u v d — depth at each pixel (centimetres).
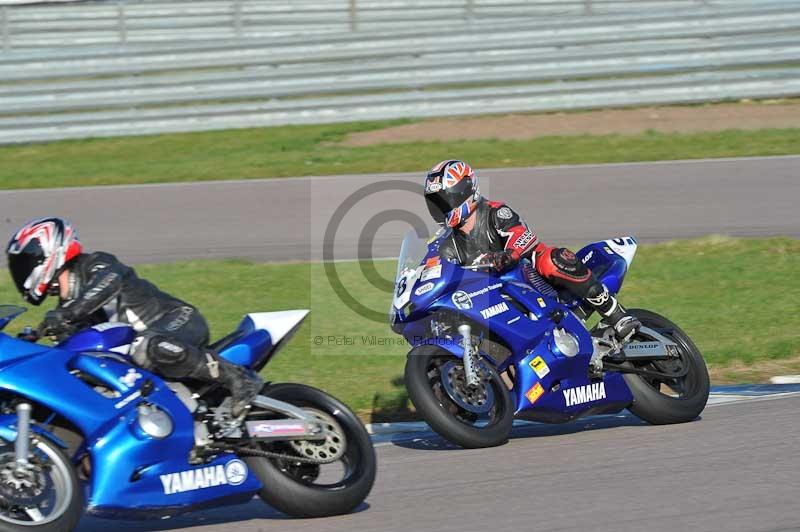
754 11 6481
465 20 6956
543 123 6406
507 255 2333
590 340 2420
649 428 2436
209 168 5759
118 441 1705
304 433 1834
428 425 2448
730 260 3966
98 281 1772
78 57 6372
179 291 3681
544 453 2230
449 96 6475
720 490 1894
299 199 5081
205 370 1803
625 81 6506
